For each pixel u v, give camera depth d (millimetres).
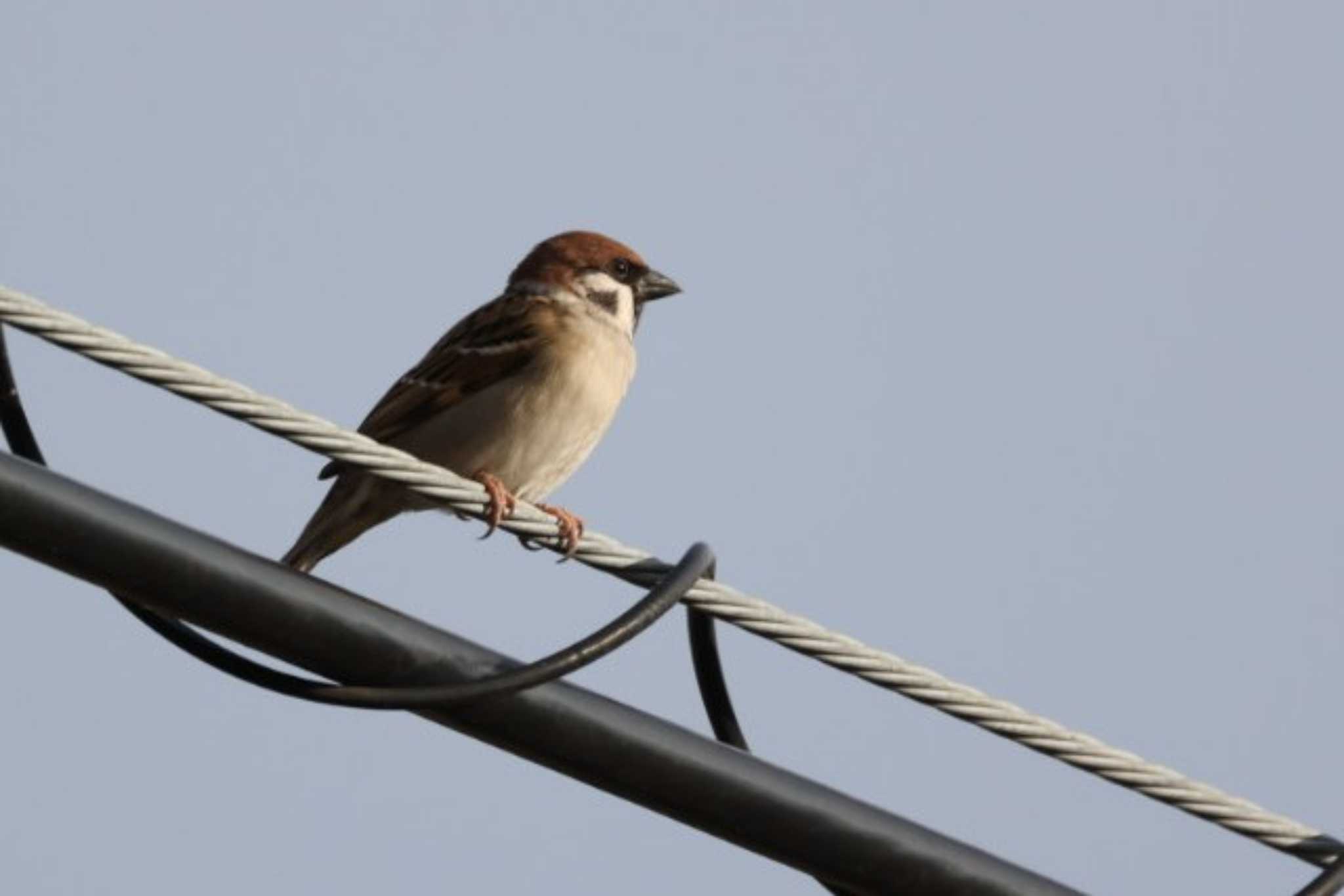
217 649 8898
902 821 9281
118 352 8531
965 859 9297
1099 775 9383
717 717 9727
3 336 8742
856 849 9211
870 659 9320
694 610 9586
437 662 8836
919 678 9320
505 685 8820
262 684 8766
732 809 9141
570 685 9102
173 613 8531
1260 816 9539
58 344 8438
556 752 9023
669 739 9109
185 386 8719
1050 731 9312
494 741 9039
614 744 9055
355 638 8734
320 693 8711
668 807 9141
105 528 8336
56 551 8281
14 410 8859
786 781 9203
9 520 8195
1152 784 9398
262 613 8594
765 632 9414
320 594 8688
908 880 9234
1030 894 9312
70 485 8305
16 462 8242
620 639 9094
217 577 8508
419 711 9008
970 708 9266
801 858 9203
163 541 8414
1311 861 9570
